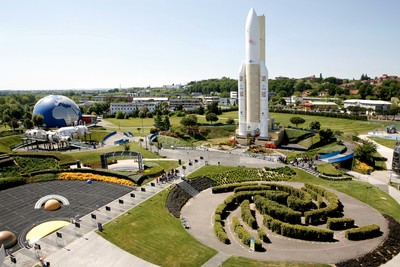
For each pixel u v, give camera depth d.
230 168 91.75
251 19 124.75
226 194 75.69
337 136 142.00
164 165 94.25
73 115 175.50
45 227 56.50
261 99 129.88
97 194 72.19
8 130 164.75
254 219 57.72
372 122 187.12
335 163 100.00
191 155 108.19
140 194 71.19
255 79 130.25
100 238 52.00
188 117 157.75
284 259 46.75
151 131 156.62
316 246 50.69
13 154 99.19
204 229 57.38
